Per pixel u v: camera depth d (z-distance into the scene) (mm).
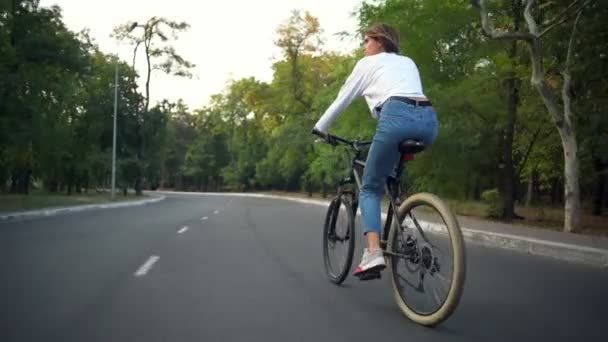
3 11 22219
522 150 26016
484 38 19641
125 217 20125
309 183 57625
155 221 17578
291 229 14375
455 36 20234
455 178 21922
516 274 7691
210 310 5137
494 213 19906
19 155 32938
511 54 18938
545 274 7828
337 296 5707
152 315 4953
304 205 36781
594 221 21156
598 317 5070
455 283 4168
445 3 19750
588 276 7805
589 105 16750
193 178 115250
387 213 4996
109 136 54906
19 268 7492
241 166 86312
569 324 4789
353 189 5852
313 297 5664
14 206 24594
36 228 14398
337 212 6246
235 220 18359
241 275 7020
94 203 33125
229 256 8828
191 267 7660
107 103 53188
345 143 5445
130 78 54719
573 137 14453
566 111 14539
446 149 20641
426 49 20188
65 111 44938
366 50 5047
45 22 24812
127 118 55000
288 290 6031
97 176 56469
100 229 14086
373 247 4785
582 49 15719
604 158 18672
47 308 5191
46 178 56844
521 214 24234
